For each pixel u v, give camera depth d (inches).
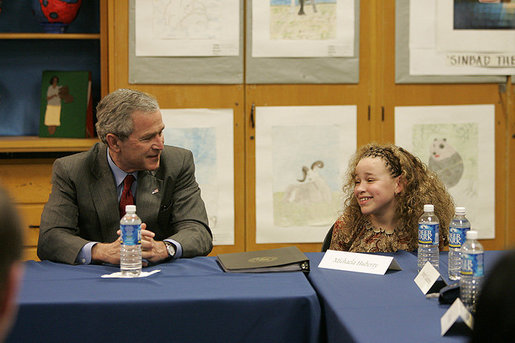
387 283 68.5
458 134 137.6
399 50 134.8
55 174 87.0
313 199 136.5
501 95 137.9
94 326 61.2
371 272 73.0
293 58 133.7
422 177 88.7
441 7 134.7
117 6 130.4
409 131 136.6
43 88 140.6
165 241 80.9
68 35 135.4
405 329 53.6
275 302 62.4
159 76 132.3
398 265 74.4
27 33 141.9
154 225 87.3
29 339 60.8
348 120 135.4
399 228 87.5
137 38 131.2
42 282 68.5
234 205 135.5
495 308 26.4
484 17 135.5
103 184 86.0
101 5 134.5
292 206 136.5
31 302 60.6
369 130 136.0
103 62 135.3
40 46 149.3
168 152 91.7
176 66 132.3
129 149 82.8
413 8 134.3
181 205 90.0
